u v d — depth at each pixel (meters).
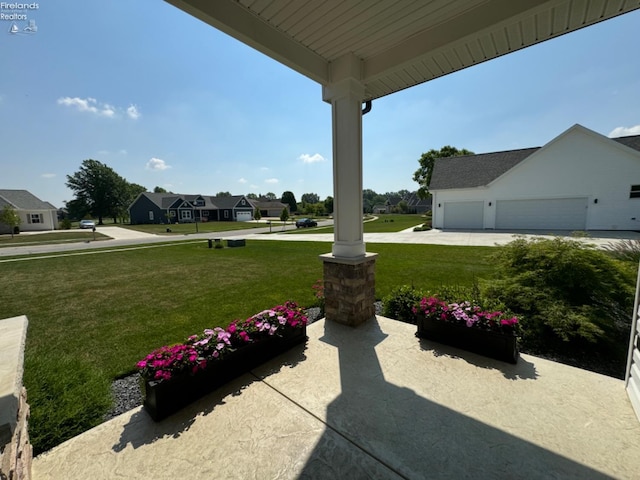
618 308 2.87
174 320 3.99
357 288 3.21
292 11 2.14
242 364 2.33
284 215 29.08
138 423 1.80
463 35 2.24
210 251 11.80
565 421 1.71
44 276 7.30
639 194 12.67
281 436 1.66
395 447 1.55
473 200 16.95
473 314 2.65
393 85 3.31
